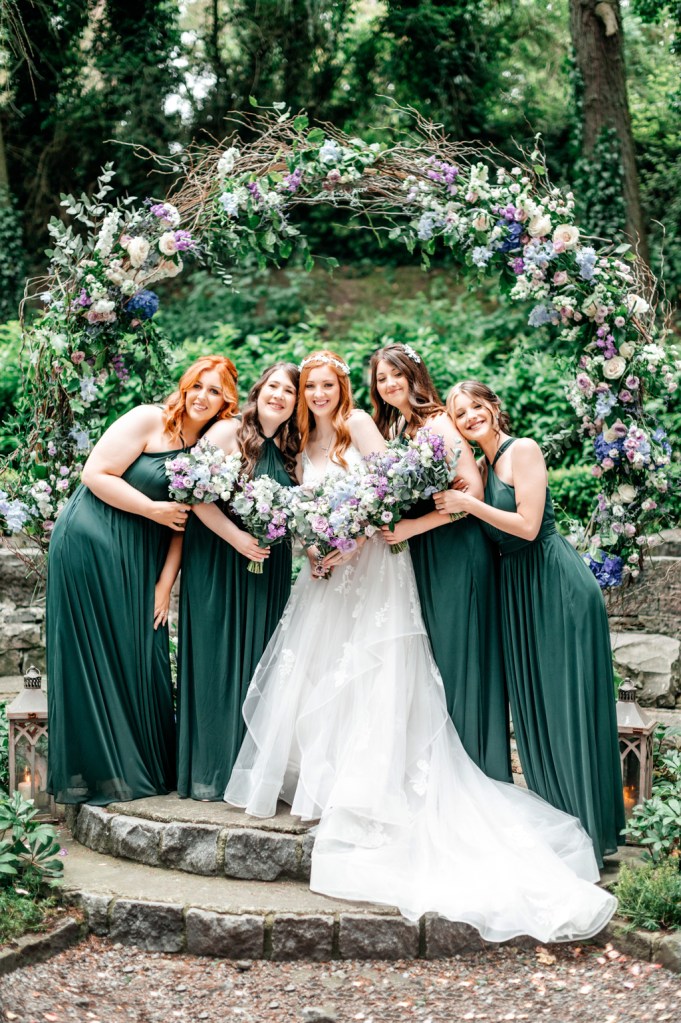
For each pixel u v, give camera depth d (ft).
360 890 11.05
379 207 14.64
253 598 13.19
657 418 14.25
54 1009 9.59
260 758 12.34
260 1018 9.67
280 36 39.93
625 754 12.82
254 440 12.96
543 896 10.99
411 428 13.33
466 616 12.72
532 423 25.21
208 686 13.06
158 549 13.62
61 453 14.51
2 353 25.31
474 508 12.37
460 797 12.00
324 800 12.01
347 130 41.52
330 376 12.77
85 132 39.19
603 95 33.76
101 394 15.20
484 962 10.75
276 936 10.70
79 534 12.95
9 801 11.93
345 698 12.37
